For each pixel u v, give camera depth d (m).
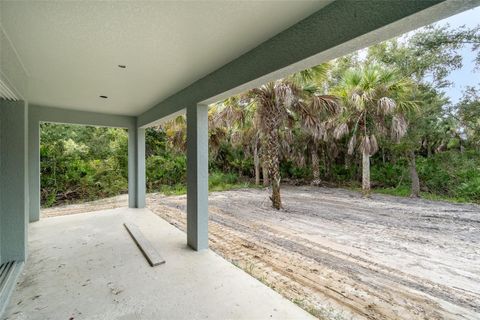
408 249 3.28
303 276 2.48
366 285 2.31
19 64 2.21
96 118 4.84
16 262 2.47
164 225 4.07
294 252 3.15
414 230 4.18
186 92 3.17
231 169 12.20
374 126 7.38
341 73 8.91
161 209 5.77
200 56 2.23
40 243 3.16
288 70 1.87
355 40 1.39
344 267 2.71
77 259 2.66
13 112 2.47
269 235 3.89
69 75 2.66
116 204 6.44
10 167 2.46
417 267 2.72
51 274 2.30
